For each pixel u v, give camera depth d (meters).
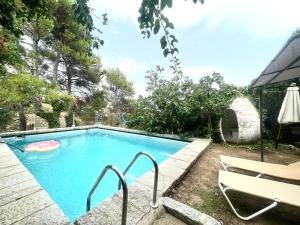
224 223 2.52
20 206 2.53
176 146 8.47
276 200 2.37
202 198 3.14
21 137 8.83
